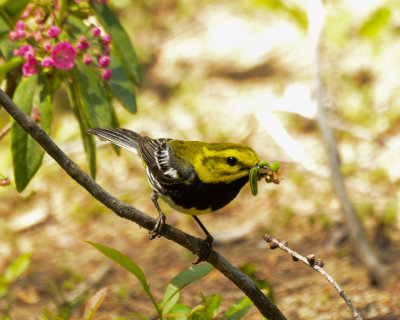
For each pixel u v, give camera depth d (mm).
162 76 19203
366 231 11469
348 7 18594
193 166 7199
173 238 6492
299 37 19344
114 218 13703
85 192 14773
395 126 14953
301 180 13773
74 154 16125
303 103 16078
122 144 8078
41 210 14117
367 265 9586
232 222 12891
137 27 21438
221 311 9289
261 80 17906
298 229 12141
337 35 17766
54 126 16953
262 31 20078
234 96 17500
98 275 11086
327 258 10898
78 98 8008
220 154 7070
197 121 16828
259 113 13617
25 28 7500
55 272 11234
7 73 8203
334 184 10383
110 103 8844
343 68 17156
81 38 7641
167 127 16828
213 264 6285
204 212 7418
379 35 17250
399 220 11664
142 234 12953
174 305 6309
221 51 19734
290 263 10922
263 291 6805
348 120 15281
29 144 7262
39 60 7477
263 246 11758
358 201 12586
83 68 7711
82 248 12398
